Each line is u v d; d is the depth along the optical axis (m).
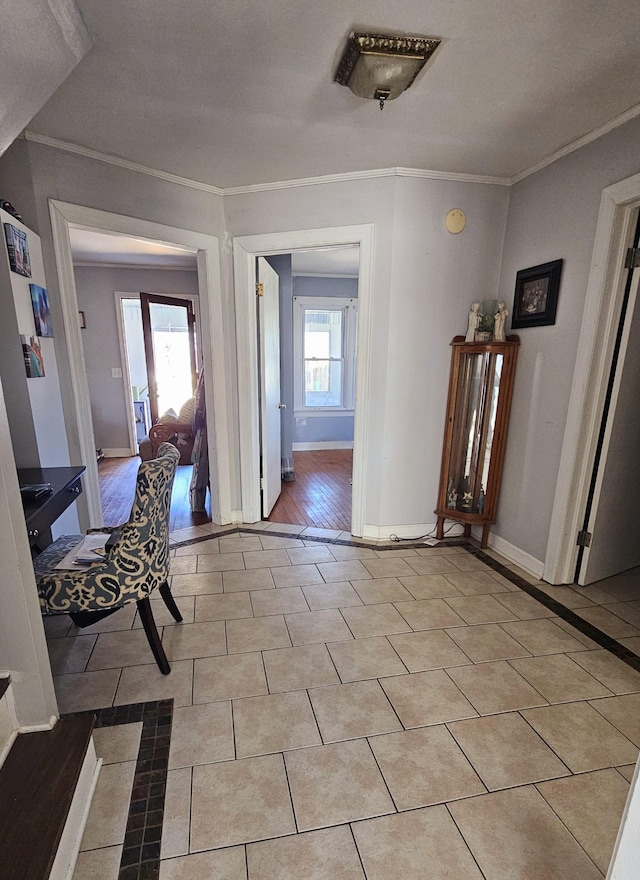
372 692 1.71
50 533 2.21
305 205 2.80
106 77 1.74
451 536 3.24
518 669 1.84
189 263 5.46
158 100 1.90
